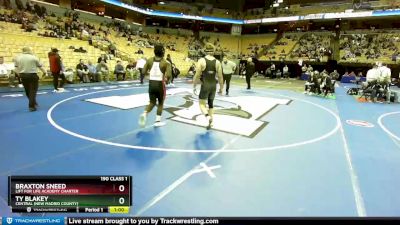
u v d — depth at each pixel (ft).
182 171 13.71
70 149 15.94
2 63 36.47
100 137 18.37
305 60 95.09
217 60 20.76
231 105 32.19
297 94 45.55
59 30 66.85
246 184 12.64
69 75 43.32
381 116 29.58
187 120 24.07
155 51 20.21
